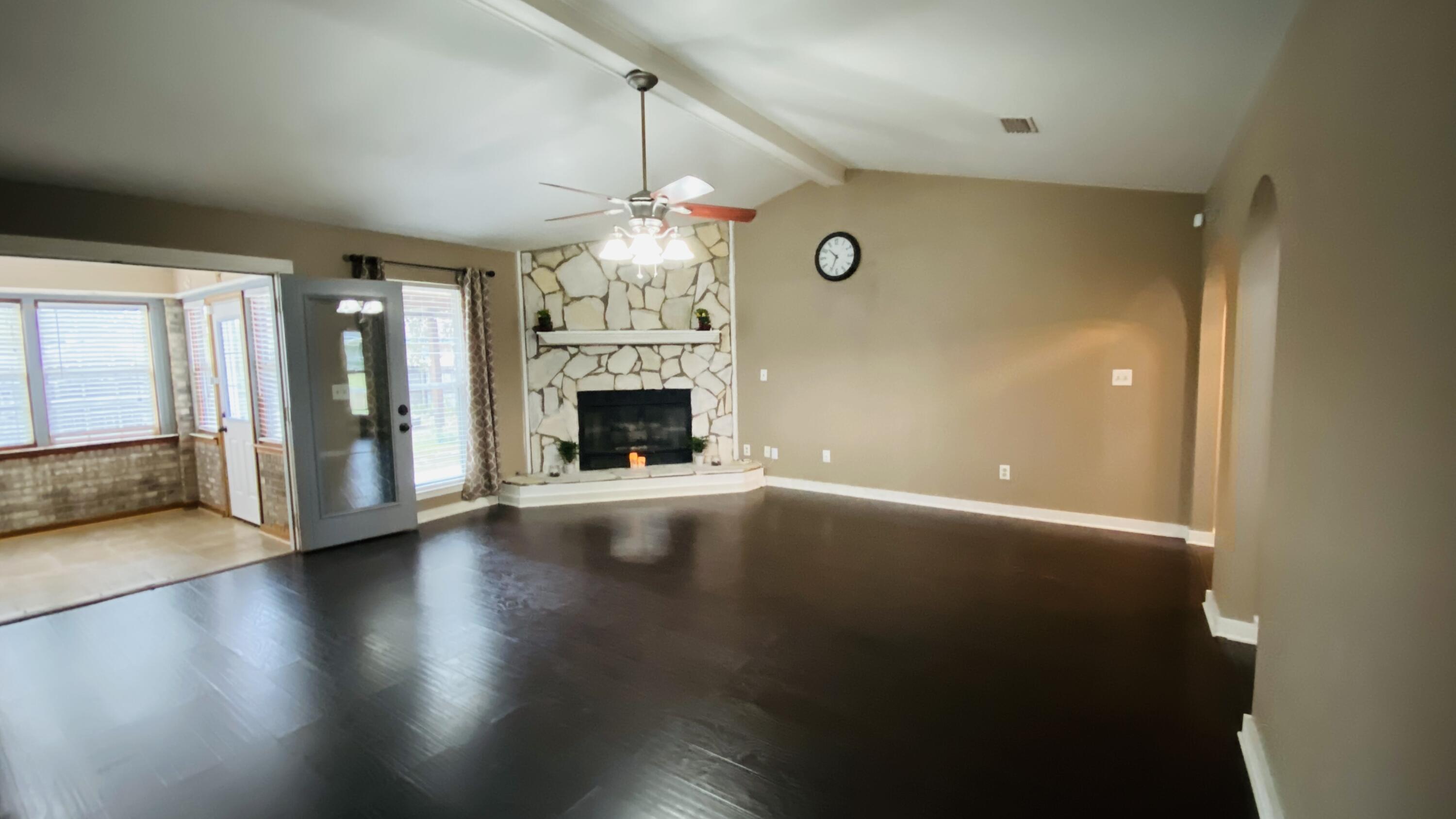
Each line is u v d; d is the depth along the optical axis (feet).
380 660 10.30
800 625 11.42
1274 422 7.30
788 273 21.63
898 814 6.82
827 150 17.60
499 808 7.00
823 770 7.55
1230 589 10.72
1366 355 4.80
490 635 11.14
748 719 8.59
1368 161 4.85
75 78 9.04
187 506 20.66
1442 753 3.56
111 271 18.76
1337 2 5.59
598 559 15.01
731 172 18.39
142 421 19.95
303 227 15.55
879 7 8.59
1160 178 14.46
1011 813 6.82
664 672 9.84
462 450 20.08
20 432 17.87
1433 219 3.79
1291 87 7.03
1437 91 3.75
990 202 17.84
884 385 20.04
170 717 8.77
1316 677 5.64
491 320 20.29
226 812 6.98
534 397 21.65
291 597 12.95
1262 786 6.86
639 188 17.42
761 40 10.42
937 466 19.35
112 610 12.36
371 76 10.35
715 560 14.87
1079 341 16.93
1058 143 13.17
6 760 7.90
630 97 12.51
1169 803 6.95
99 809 7.06
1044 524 17.40
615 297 22.00
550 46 10.25
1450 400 3.54
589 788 7.29
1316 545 5.74
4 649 10.78
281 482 17.08
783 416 22.29
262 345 17.24
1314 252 6.09
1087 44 8.55
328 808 7.03
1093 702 8.93
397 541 16.61
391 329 16.90
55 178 11.53
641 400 22.58
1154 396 16.14
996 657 10.20
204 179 12.57
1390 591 4.27
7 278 17.08
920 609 12.01
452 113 11.93
